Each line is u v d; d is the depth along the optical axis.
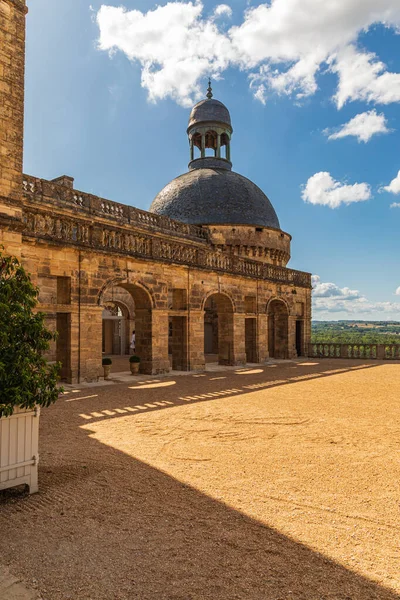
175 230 36.47
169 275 25.05
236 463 8.44
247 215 44.94
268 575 4.64
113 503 6.54
